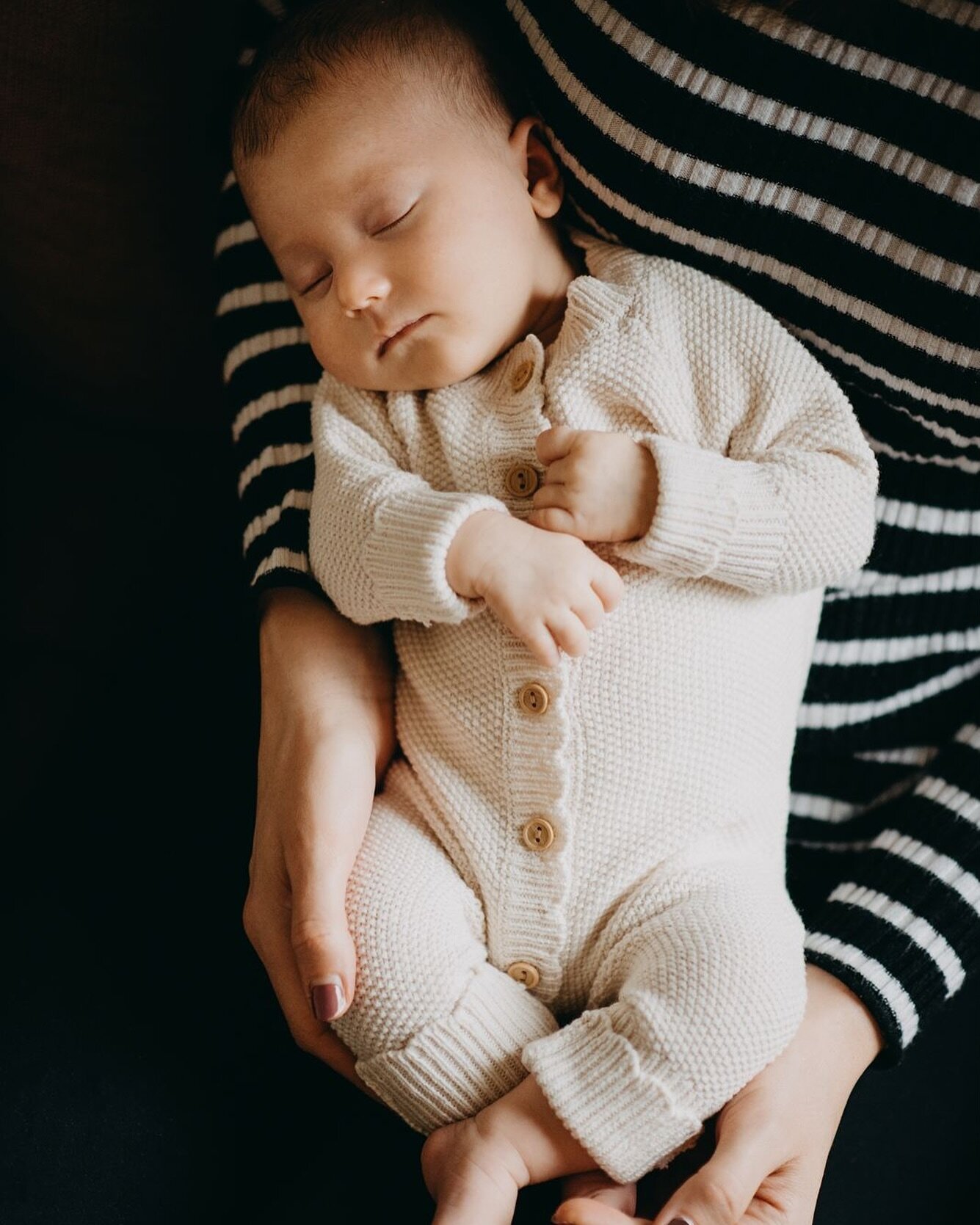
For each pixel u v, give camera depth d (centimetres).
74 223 102
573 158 86
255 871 83
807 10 75
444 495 80
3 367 113
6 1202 77
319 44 85
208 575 110
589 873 81
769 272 82
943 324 77
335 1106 85
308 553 90
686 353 84
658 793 81
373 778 84
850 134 75
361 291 82
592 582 77
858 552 80
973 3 72
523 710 82
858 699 95
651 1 78
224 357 100
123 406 113
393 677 92
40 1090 81
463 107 85
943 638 93
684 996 71
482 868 83
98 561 112
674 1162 77
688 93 78
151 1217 77
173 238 104
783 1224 72
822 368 82
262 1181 81
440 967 76
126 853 93
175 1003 85
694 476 77
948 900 84
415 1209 77
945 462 88
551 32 84
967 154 73
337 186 83
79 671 112
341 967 75
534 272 88
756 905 77
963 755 91
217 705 102
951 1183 83
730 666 82
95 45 96
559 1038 73
